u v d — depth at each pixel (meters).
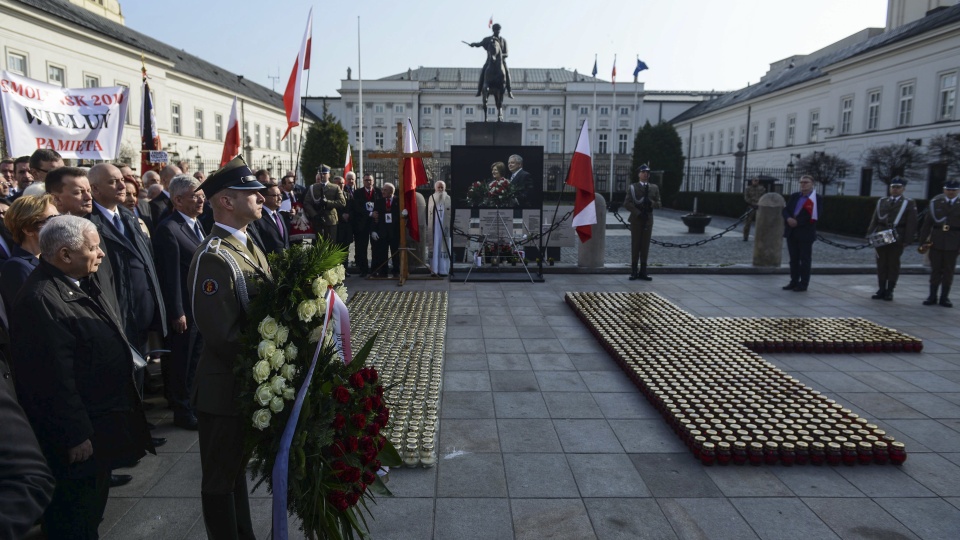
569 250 15.39
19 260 3.39
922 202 19.91
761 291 10.27
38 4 26.38
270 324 2.53
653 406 5.13
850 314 8.62
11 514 1.38
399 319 7.82
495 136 15.16
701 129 56.84
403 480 3.88
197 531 3.36
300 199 12.41
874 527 3.40
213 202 2.79
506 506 3.58
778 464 4.16
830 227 21.86
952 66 25.22
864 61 31.17
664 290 10.32
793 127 39.75
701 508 3.59
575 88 62.28
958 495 3.77
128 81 31.77
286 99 10.38
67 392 2.78
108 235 4.37
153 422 4.89
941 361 6.44
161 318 4.61
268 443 2.62
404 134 10.99
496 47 15.62
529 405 5.15
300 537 3.26
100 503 3.04
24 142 7.11
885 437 4.29
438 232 11.24
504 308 8.83
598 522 3.42
